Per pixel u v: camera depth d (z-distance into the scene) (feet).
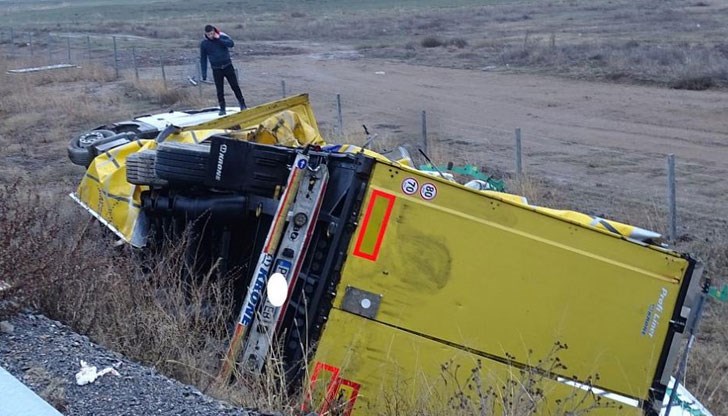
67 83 103.04
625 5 196.24
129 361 16.40
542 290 18.54
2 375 11.24
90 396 14.21
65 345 16.26
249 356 17.78
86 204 27.81
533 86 89.66
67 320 18.26
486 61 111.45
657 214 39.60
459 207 18.30
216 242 22.41
